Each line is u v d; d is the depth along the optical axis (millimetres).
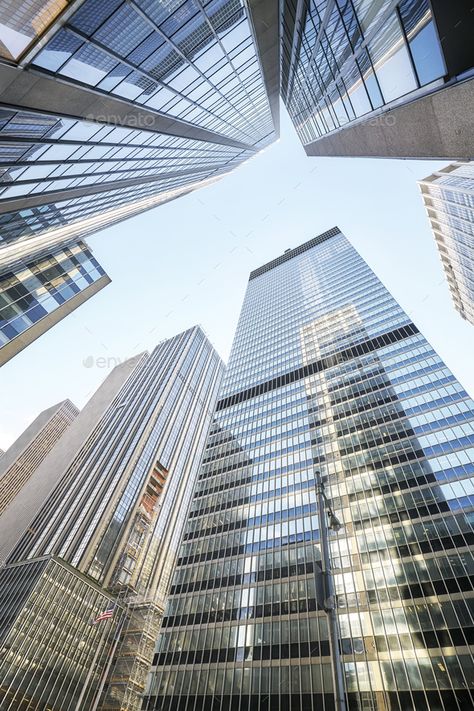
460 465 59781
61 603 93938
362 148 23438
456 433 64812
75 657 89000
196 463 196375
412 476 62219
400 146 16344
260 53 32062
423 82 12484
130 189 42344
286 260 186250
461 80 10297
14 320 46594
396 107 14977
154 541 145625
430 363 81438
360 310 113750
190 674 54156
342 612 50469
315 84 33469
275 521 69375
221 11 19734
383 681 42812
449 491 57281
